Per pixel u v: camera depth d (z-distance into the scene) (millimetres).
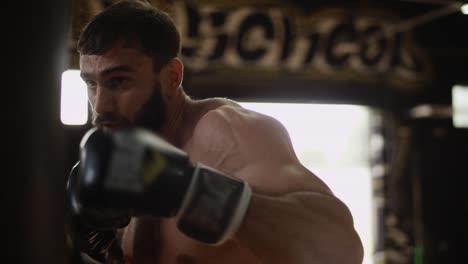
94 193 663
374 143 4902
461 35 4906
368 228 4996
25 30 455
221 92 4309
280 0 4383
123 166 668
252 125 969
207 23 4219
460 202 4902
